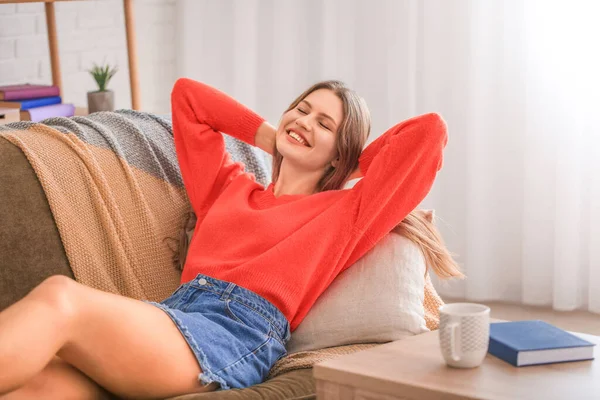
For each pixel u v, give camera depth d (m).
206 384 1.75
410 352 1.60
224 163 2.28
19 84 3.32
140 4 4.16
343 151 2.19
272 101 4.19
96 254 2.06
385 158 2.05
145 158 2.26
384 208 2.06
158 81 4.33
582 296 3.64
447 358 1.51
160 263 2.17
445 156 3.79
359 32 3.91
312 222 2.04
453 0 3.68
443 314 1.51
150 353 1.68
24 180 2.00
